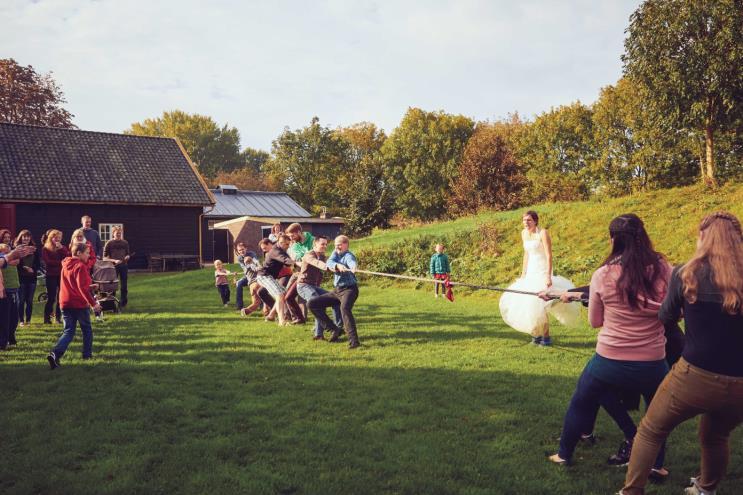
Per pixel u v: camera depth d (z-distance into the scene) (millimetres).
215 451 4148
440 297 14422
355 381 6109
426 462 3943
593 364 3605
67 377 6379
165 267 29672
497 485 3578
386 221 40750
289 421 4836
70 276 7020
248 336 9031
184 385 6012
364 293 15883
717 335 2768
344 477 3684
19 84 43969
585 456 4062
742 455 3969
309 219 41000
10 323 8375
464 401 5348
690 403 2887
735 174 27375
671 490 3477
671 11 19453
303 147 66062
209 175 89562
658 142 23531
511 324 8164
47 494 3479
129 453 4121
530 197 48250
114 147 31953
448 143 57500
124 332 9516
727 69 18516
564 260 15375
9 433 4535
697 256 2867
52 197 27312
